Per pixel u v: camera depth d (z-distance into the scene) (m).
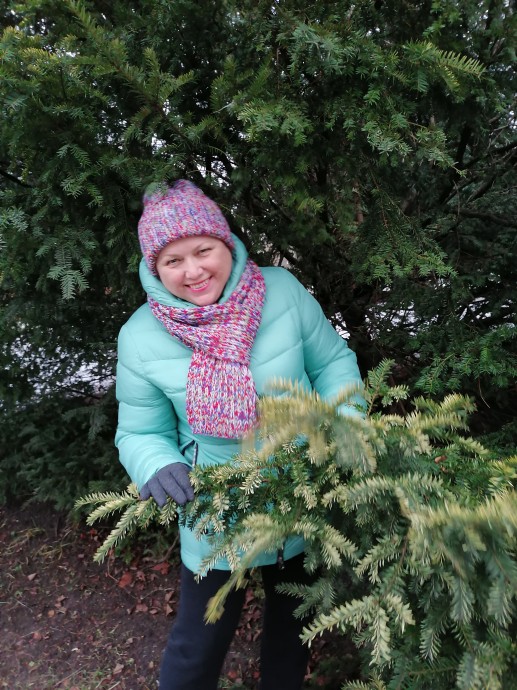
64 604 2.49
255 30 1.17
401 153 1.09
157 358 1.26
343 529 0.95
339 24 1.12
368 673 1.00
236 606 1.37
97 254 1.45
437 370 1.54
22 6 1.15
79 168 1.23
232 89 1.17
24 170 1.32
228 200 1.56
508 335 1.50
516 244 1.77
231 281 1.26
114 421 2.67
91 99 1.21
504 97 1.25
